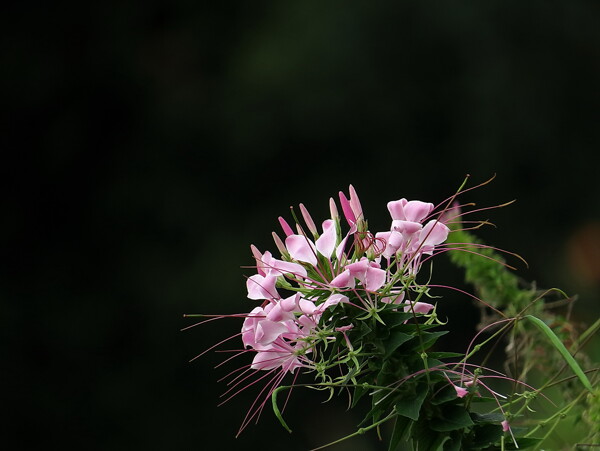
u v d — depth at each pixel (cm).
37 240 1559
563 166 1692
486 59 1667
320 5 1623
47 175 1580
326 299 209
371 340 209
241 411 1409
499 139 1656
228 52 1644
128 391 1447
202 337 1468
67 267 1541
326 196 1588
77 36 1619
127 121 1616
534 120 1681
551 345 280
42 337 1477
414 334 210
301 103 1591
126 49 1636
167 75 1642
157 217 1570
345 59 1606
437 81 1642
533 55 1705
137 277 1522
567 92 1714
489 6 1694
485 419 208
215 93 1619
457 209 243
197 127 1602
